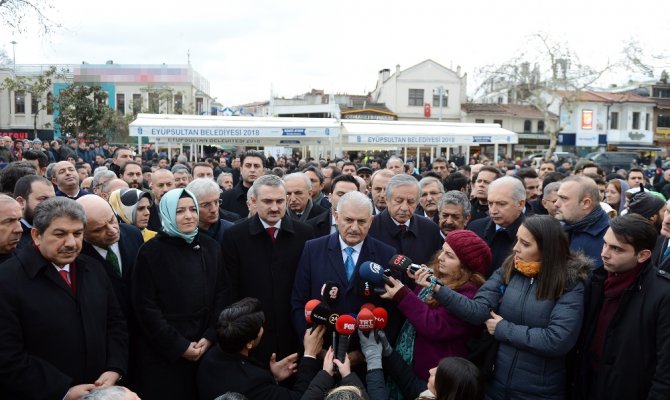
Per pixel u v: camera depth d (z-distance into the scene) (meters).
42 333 3.00
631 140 49.00
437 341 3.28
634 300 2.92
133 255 4.13
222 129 15.35
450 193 4.65
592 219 4.24
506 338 3.01
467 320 3.11
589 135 48.16
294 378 3.67
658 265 4.24
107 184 5.54
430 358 3.28
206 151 29.28
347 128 17.56
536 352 2.94
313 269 3.77
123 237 4.14
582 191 4.25
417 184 4.43
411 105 49.00
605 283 3.11
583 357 3.12
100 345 3.23
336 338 3.30
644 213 4.96
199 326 3.65
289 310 3.98
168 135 15.02
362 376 3.54
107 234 3.67
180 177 7.46
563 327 2.91
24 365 2.90
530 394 2.98
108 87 46.00
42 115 42.38
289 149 36.62
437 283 3.19
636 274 2.95
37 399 2.90
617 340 2.93
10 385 2.89
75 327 3.11
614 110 49.06
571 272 3.04
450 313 3.22
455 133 18.56
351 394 2.53
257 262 4.01
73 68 44.62
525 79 34.72
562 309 2.97
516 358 3.03
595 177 7.77
